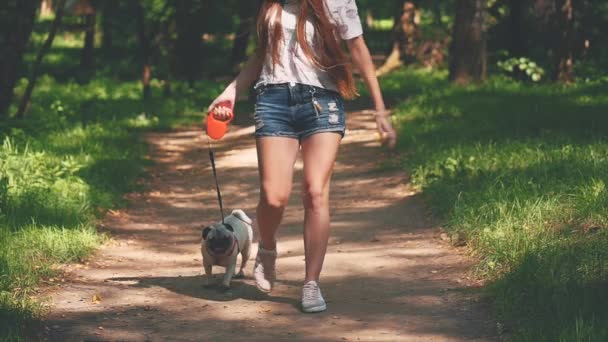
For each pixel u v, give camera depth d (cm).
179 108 2248
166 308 641
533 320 558
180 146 1662
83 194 993
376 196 1086
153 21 3023
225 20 3127
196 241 897
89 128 1622
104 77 3238
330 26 589
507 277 645
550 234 733
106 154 1363
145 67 2398
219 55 3800
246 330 590
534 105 1642
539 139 1200
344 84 597
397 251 805
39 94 2544
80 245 800
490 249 732
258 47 607
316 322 604
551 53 2392
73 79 3041
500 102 1742
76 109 1927
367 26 5356
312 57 589
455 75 2250
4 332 548
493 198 864
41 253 757
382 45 4922
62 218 881
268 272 652
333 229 925
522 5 2458
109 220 980
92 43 3356
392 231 898
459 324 591
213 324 604
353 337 571
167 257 821
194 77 3044
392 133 605
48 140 1444
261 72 607
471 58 2231
